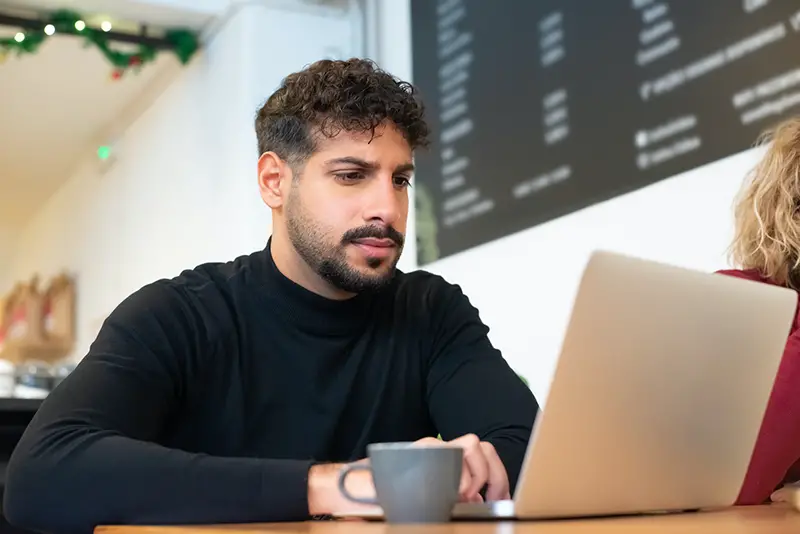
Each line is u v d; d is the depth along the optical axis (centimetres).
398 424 138
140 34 364
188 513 93
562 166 243
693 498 99
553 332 244
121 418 111
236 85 344
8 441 180
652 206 214
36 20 338
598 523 81
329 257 127
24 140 500
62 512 97
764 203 155
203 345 128
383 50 338
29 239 671
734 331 94
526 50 260
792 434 119
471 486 97
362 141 126
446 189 292
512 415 130
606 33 231
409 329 142
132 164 466
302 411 131
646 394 87
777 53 185
